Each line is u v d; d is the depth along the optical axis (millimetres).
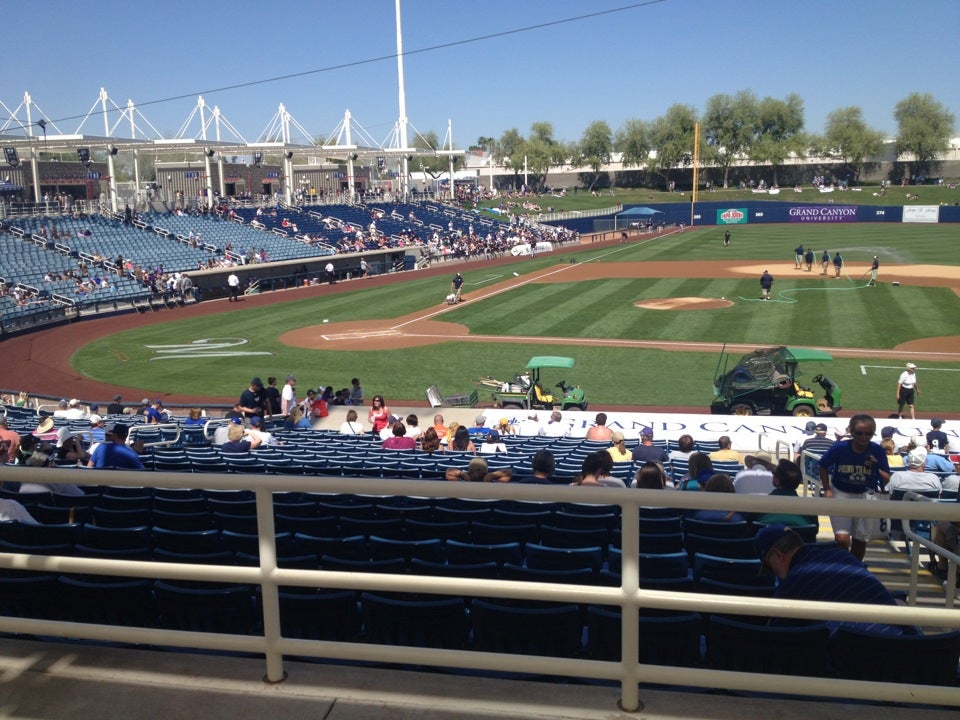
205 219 60844
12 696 3947
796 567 4602
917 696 3402
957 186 121562
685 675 3564
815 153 134500
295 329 38156
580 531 6754
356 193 85062
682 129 137000
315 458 12156
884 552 9031
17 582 5262
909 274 50812
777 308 39594
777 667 4293
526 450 14930
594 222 100062
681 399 25000
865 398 24469
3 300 37656
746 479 8766
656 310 40094
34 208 52094
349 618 5027
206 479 3705
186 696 3908
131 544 6535
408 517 7770
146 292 45094
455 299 44750
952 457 15547
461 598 5293
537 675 4742
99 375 29766
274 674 3979
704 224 106938
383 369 29750
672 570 5770
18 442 12734
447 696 3832
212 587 5703
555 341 33656
